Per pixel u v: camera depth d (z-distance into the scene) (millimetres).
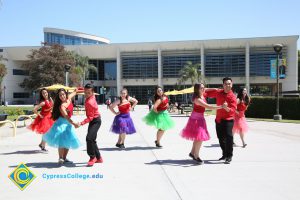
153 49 83562
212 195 5648
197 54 81875
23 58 87438
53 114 8117
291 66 77750
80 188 6137
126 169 7660
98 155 8344
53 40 109250
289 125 19594
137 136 14297
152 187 6164
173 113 38062
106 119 26078
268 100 27109
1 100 84312
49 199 5504
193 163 8305
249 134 14609
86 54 86562
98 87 90938
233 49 80188
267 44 78250
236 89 80938
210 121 23734
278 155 9289
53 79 64688
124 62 86062
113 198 5531
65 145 7930
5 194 5793
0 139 13352
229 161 8234
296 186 6168
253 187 6113
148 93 86312
